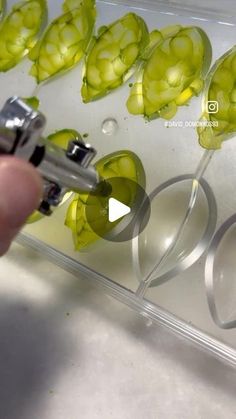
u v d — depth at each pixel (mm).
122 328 124
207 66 125
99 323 125
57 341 125
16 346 126
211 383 113
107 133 133
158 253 121
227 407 110
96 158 130
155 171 126
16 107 72
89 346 123
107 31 136
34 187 76
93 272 126
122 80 134
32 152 78
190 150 125
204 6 133
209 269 116
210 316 114
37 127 72
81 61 140
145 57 131
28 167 75
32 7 146
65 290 131
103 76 135
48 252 133
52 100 141
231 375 113
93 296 129
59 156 86
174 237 120
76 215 129
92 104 136
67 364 121
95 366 120
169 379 116
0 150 74
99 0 140
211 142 123
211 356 115
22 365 123
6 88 147
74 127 136
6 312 131
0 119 72
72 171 91
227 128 122
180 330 116
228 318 112
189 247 119
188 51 125
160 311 118
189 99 126
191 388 114
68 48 140
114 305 127
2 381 121
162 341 120
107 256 126
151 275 120
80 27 139
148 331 122
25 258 137
